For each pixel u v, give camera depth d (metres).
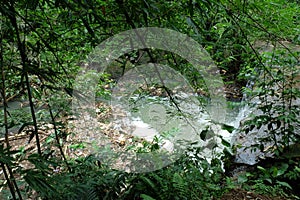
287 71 2.13
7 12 0.88
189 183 1.51
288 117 1.91
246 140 2.33
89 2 0.96
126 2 1.07
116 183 1.46
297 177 1.93
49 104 1.64
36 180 0.82
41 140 2.27
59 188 1.16
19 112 1.84
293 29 2.21
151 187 1.47
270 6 1.77
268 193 1.78
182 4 1.16
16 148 2.27
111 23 1.33
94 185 1.42
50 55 1.64
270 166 2.08
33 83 1.68
